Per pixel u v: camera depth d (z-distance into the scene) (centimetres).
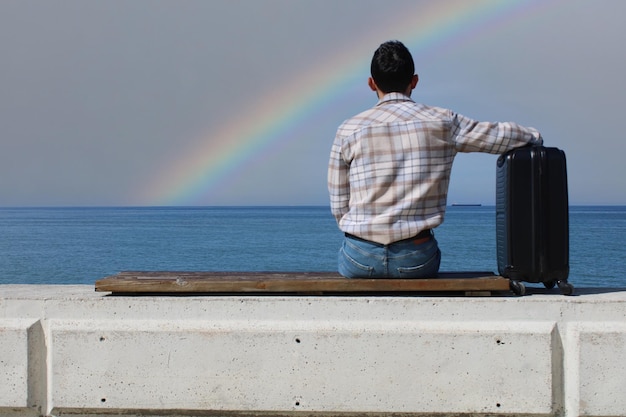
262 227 10481
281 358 303
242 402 304
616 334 292
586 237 6425
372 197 315
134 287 318
